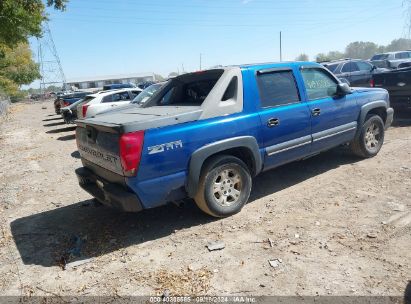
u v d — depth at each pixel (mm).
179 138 3947
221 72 4680
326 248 3605
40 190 6586
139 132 3711
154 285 3252
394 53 21469
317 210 4512
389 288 2926
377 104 6344
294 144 5043
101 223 4742
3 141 14094
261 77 4785
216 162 4266
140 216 4824
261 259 3516
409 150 6762
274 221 4312
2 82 53688
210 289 3117
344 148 6879
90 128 4203
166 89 5586
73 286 3365
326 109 5453
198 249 3820
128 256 3811
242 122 4438
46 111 34094
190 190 4113
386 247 3525
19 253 4133
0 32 18547
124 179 3766
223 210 4441
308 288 3014
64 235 4496
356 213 4316
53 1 15977
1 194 6492
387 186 5059
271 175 6035
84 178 4680
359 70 14281
